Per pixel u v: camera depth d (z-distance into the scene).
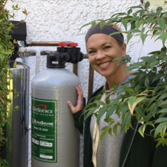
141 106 1.17
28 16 2.31
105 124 1.59
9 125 1.68
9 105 1.63
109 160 1.61
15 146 1.74
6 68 1.42
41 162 1.76
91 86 2.12
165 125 0.99
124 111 1.13
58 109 1.69
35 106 1.73
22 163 1.82
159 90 1.26
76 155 1.81
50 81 1.68
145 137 1.50
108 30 1.58
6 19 1.48
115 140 1.59
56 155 1.73
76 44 1.83
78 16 2.21
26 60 2.33
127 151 1.50
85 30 2.20
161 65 1.29
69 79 1.71
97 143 1.61
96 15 2.18
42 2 2.28
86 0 2.19
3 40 1.46
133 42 2.11
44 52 2.01
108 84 1.72
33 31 2.31
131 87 1.30
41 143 1.74
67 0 2.22
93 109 1.22
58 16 2.25
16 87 1.66
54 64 1.73
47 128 1.71
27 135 1.87
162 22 1.05
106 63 1.60
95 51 1.62
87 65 2.20
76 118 1.72
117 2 2.13
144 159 1.51
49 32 2.28
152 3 1.87
